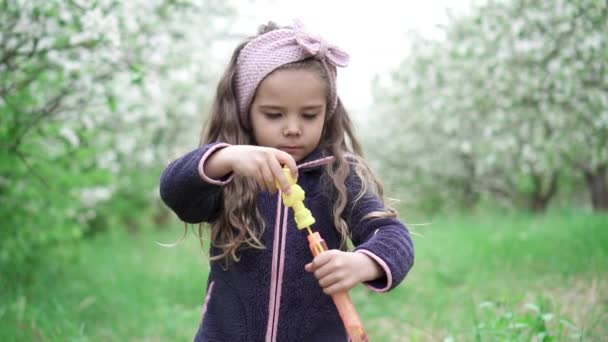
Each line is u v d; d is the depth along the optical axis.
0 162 5.07
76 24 4.30
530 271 5.66
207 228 2.25
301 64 1.91
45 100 5.25
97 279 5.90
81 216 6.89
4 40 4.39
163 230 12.99
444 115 8.87
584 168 11.26
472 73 7.51
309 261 1.96
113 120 7.93
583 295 4.47
